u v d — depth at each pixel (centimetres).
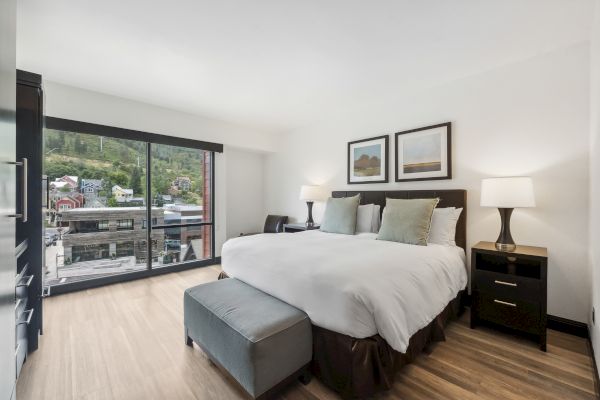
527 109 240
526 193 208
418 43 217
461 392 148
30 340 185
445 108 292
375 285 150
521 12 179
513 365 172
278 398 146
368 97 332
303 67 257
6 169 105
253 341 132
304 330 154
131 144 355
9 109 107
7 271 107
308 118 418
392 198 311
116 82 288
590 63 210
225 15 183
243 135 457
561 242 222
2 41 97
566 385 154
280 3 172
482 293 218
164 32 202
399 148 329
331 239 267
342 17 185
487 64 251
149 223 367
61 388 151
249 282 207
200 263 418
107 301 276
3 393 99
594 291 176
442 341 197
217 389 152
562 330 218
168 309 257
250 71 264
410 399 143
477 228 268
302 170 461
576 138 216
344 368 142
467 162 276
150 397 146
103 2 170
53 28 196
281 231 460
